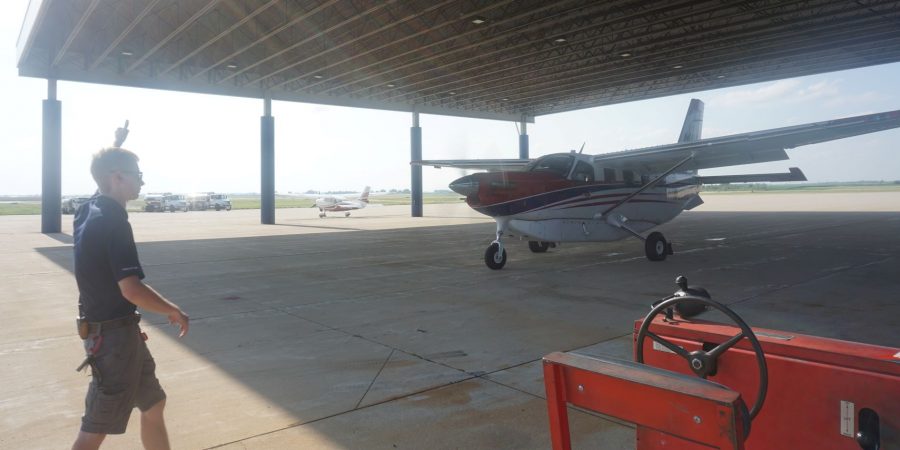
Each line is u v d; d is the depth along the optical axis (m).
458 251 13.48
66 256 13.01
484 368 4.32
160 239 17.69
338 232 20.56
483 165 13.98
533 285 8.28
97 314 2.22
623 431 3.15
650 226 12.27
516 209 9.81
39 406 3.65
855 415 1.84
